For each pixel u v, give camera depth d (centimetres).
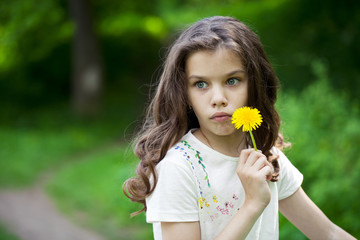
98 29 1578
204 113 134
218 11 1325
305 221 158
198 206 136
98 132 1252
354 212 352
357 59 823
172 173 133
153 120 165
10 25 1221
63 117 1373
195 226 133
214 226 137
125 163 724
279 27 1029
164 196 132
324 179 382
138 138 167
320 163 397
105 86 1634
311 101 496
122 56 1712
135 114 1392
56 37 1527
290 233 296
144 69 1712
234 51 133
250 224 126
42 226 618
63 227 613
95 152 1091
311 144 432
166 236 132
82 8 1373
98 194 731
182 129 144
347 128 416
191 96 137
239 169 131
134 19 1809
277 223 149
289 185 157
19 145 1093
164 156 141
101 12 1576
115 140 1198
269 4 1162
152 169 138
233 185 140
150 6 1797
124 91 1617
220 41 133
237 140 148
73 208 696
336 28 904
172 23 1750
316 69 567
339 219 352
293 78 870
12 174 898
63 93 1602
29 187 842
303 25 990
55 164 1005
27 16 1212
